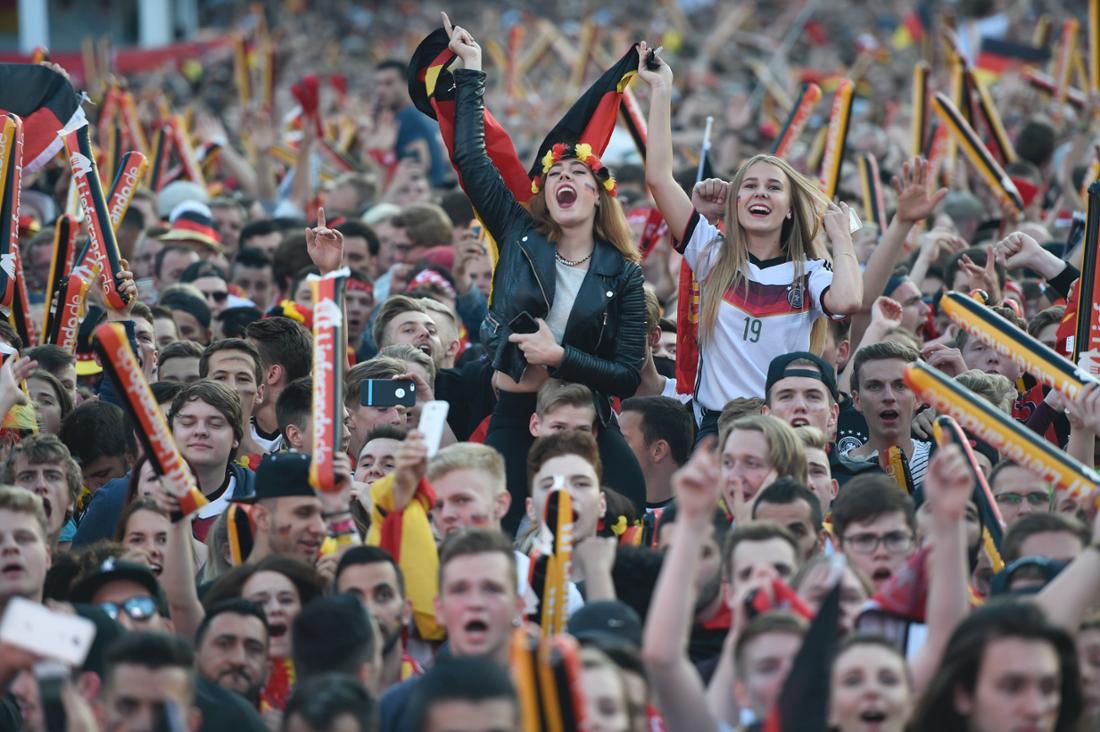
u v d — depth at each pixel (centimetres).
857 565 2402
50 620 1728
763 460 2595
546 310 2925
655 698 2103
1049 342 3441
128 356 2317
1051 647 1853
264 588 2370
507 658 2114
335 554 2484
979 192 5447
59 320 3425
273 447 3362
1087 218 2922
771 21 15062
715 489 1947
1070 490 2233
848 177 5559
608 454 2947
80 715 1823
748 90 8669
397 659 2328
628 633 2158
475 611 2105
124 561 2347
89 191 3206
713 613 2370
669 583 1952
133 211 4797
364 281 4041
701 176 3847
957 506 1997
